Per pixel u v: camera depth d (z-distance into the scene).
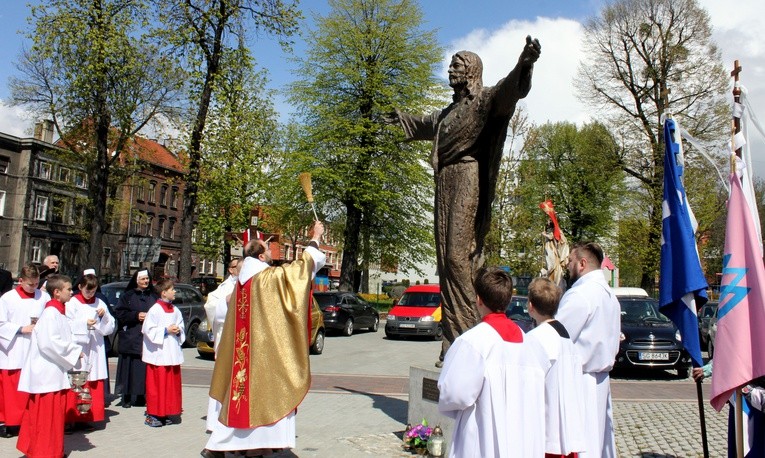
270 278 5.39
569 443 3.67
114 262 52.06
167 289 7.51
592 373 4.42
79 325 6.82
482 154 6.53
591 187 38.19
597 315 4.39
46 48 22.19
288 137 30.17
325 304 20.97
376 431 7.21
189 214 23.61
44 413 5.52
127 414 8.05
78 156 31.11
